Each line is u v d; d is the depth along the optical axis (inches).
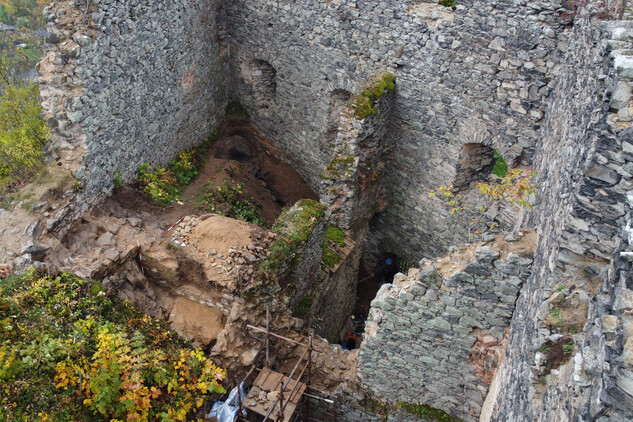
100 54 386.0
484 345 314.3
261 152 642.2
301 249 413.4
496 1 386.9
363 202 511.5
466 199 488.1
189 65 519.8
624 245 158.7
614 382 134.0
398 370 351.6
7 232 358.9
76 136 388.8
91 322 319.3
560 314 201.5
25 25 815.1
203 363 345.7
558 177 251.6
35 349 292.0
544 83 390.6
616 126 172.1
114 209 421.4
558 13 363.6
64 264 363.6
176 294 397.7
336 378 380.2
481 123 436.5
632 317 143.2
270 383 356.5
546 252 235.8
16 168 442.6
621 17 268.8
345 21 483.5
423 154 492.1
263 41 562.3
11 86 559.5
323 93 538.3
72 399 285.3
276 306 394.3
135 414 289.6
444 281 297.0
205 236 403.5
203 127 576.4
